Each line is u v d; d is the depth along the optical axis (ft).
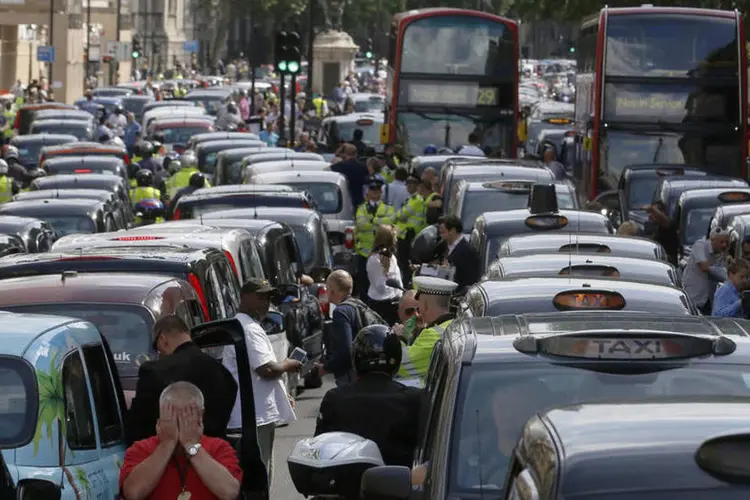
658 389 54.70
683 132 281.95
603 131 282.56
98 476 62.49
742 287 132.67
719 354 55.83
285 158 269.23
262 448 89.04
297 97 579.07
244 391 71.05
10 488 52.16
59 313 82.38
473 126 320.29
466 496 52.80
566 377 55.52
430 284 87.04
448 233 149.79
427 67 319.88
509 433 54.34
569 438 35.37
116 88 654.12
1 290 83.41
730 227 165.07
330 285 113.91
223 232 119.75
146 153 302.04
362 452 65.10
